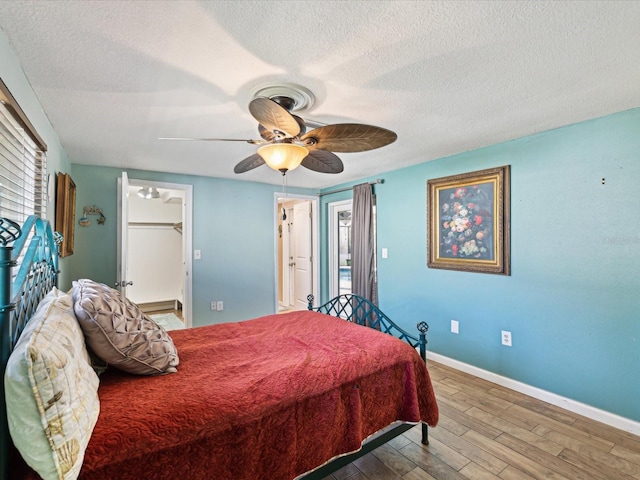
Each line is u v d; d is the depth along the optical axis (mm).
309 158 2127
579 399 2340
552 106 2041
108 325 1353
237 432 1229
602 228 2229
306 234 5516
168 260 6039
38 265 1404
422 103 1970
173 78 1656
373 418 1688
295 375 1499
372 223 4082
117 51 1419
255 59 1490
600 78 1687
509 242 2732
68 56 1451
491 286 2875
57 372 872
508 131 2496
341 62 1521
